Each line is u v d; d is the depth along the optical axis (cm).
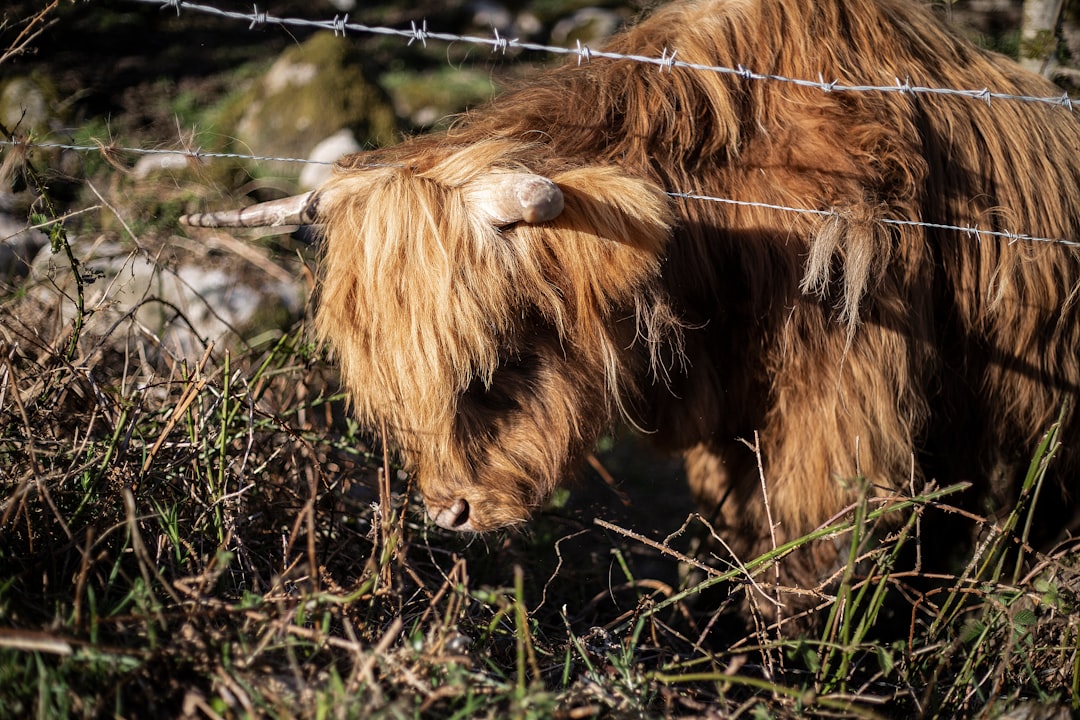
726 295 263
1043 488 324
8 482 233
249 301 396
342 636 212
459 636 206
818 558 270
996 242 274
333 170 249
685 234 254
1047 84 308
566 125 256
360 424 300
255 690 179
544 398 243
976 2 494
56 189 438
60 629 178
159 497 243
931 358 271
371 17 922
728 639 300
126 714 178
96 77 677
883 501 247
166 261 344
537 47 232
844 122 256
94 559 209
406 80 750
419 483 253
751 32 263
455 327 220
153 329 369
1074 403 301
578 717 188
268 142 609
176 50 764
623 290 233
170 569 220
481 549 304
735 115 256
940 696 221
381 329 223
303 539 259
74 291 344
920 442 289
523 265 227
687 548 364
